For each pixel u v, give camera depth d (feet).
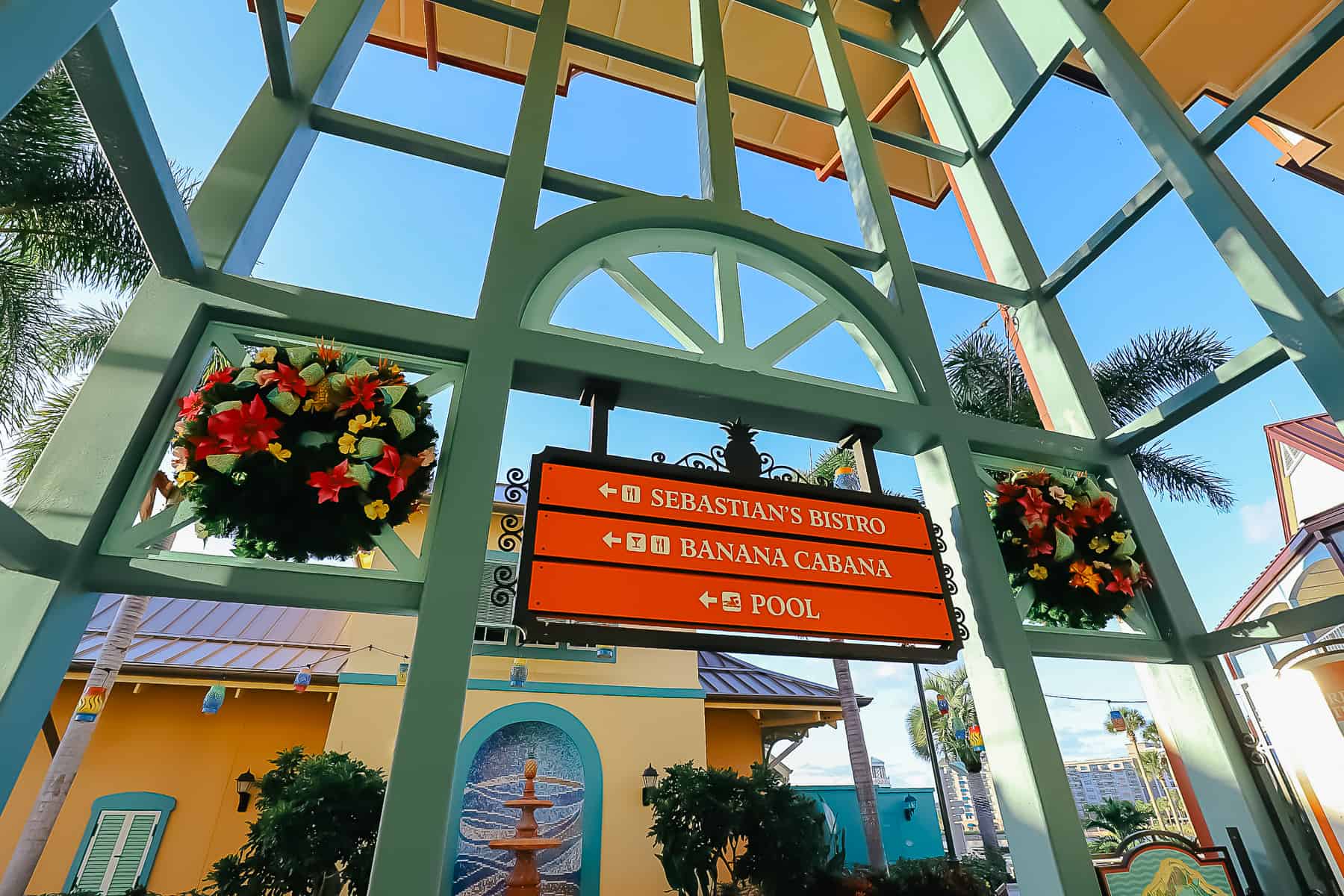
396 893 5.30
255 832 20.39
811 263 11.39
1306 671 9.36
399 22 18.51
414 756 5.87
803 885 22.80
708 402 9.26
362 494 6.68
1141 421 11.01
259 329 7.61
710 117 12.60
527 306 9.13
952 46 16.65
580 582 7.00
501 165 10.41
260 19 8.45
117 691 25.16
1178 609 10.30
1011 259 13.74
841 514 8.64
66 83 23.36
